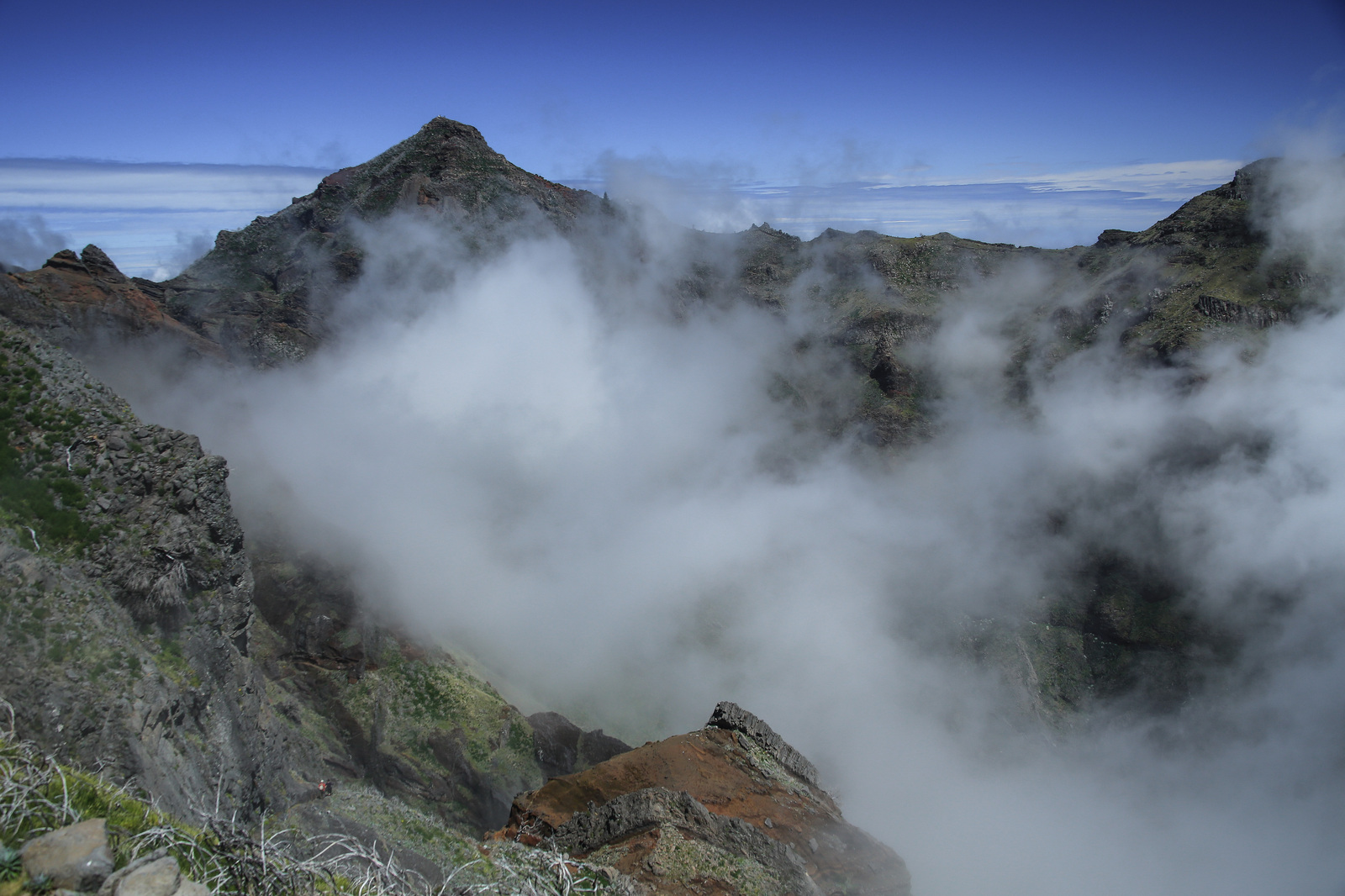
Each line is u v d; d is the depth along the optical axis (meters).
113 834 11.99
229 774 27.55
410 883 15.57
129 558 32.22
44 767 13.09
